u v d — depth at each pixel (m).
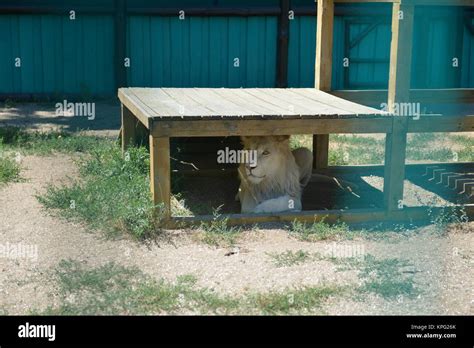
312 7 18.75
